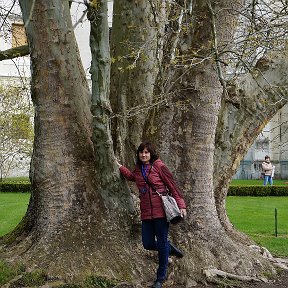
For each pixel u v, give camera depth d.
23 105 22.61
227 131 7.96
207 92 7.04
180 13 7.22
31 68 6.98
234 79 7.41
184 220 7.16
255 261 7.29
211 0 6.92
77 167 7.02
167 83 7.13
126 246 6.85
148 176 6.31
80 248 6.68
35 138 7.13
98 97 6.44
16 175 28.55
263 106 7.96
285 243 10.46
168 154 7.20
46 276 6.34
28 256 6.64
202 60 6.31
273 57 7.94
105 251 6.71
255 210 16.38
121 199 6.97
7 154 24.08
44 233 6.90
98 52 6.25
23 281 6.25
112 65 8.20
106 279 6.40
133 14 8.09
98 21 6.06
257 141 32.38
